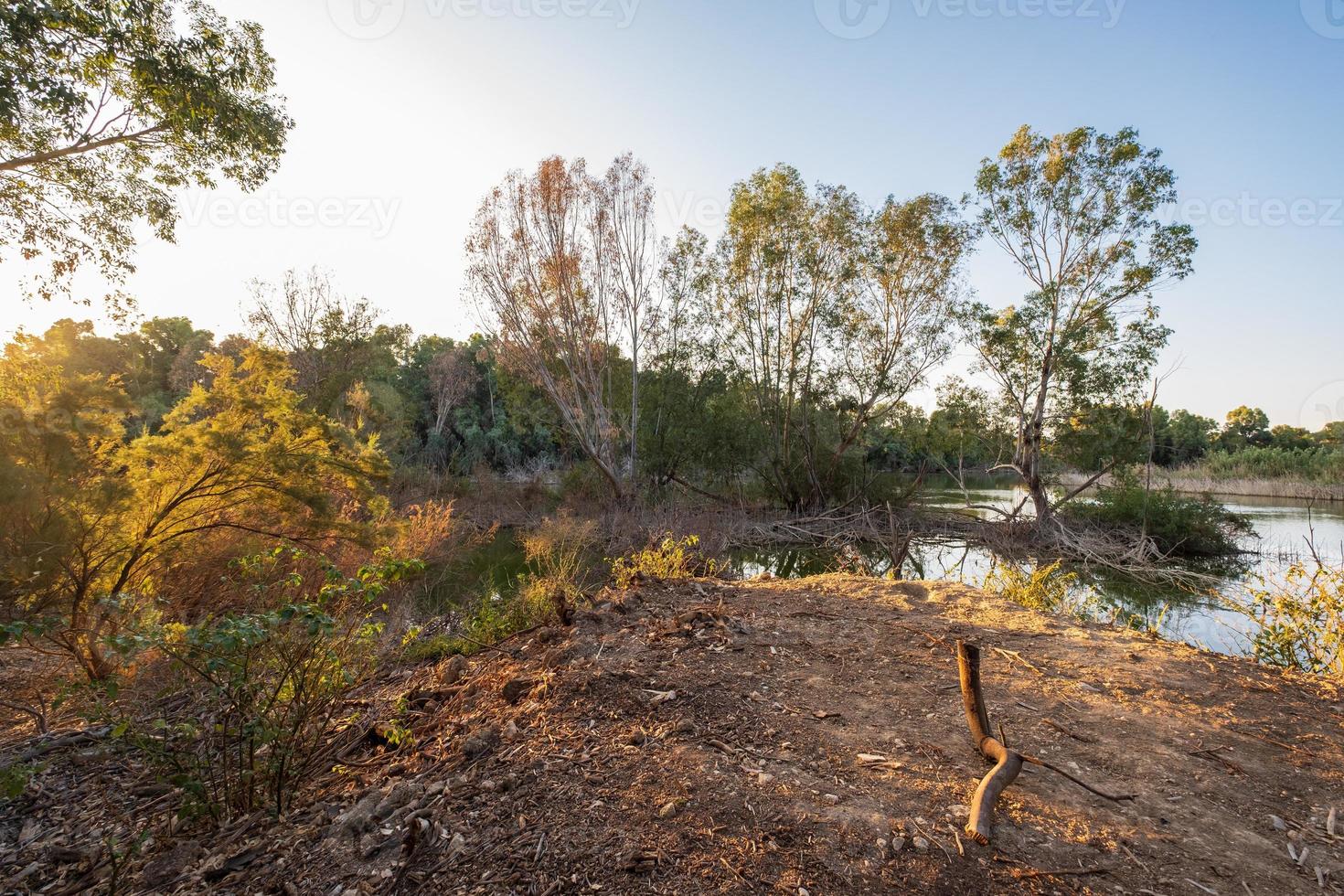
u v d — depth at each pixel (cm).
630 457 2416
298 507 654
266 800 315
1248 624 909
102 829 306
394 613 764
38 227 963
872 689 398
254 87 988
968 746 323
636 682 394
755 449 2458
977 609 587
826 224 2181
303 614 298
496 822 260
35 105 792
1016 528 2016
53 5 766
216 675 325
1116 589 1379
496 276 2120
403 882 231
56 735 409
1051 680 412
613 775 290
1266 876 230
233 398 661
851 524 2172
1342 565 635
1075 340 1922
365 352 2625
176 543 592
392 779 317
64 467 480
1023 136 1961
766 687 399
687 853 236
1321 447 3488
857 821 253
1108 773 301
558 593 564
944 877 223
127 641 291
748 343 2402
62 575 465
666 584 677
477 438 4006
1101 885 222
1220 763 310
